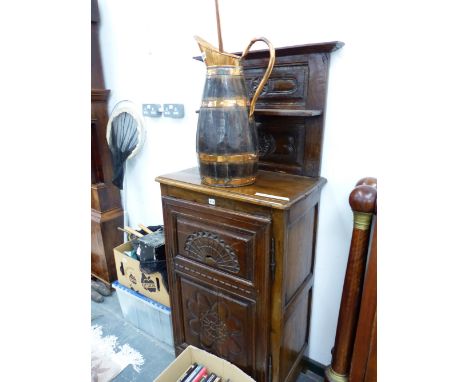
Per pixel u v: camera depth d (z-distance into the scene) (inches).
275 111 40.2
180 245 44.8
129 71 64.6
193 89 56.9
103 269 76.8
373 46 37.2
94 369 55.2
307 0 40.3
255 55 43.7
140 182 73.0
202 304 45.8
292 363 47.4
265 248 35.9
